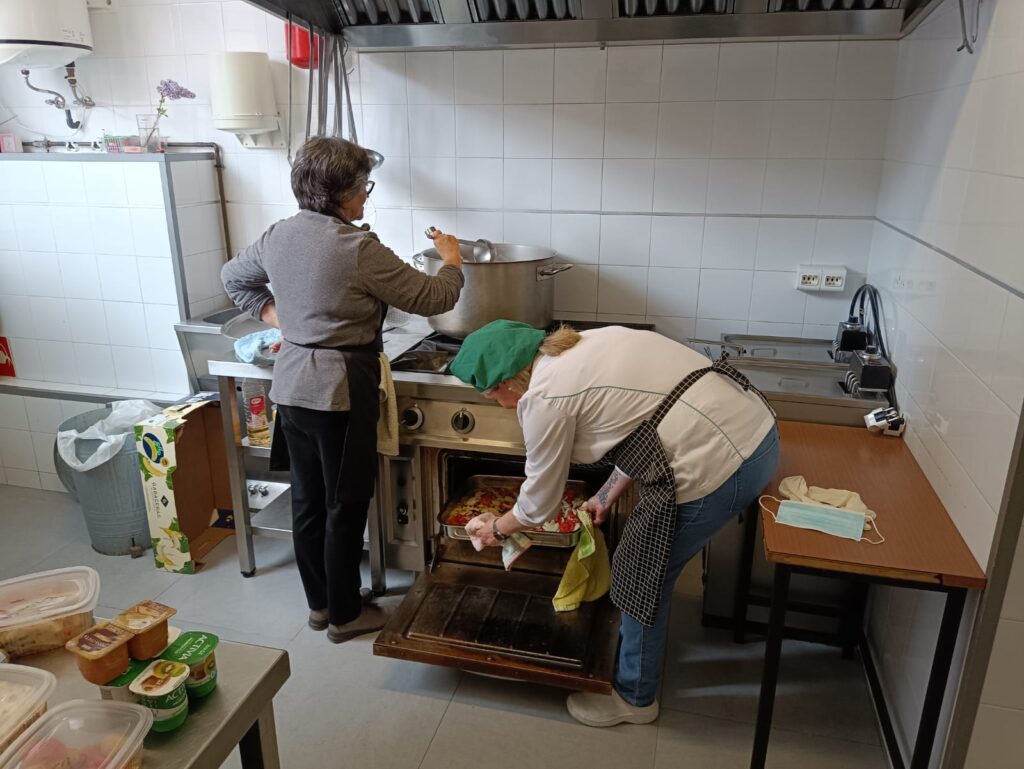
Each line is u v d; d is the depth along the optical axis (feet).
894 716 5.94
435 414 7.03
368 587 8.07
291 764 5.85
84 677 3.18
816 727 6.21
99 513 8.59
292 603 7.89
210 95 9.16
